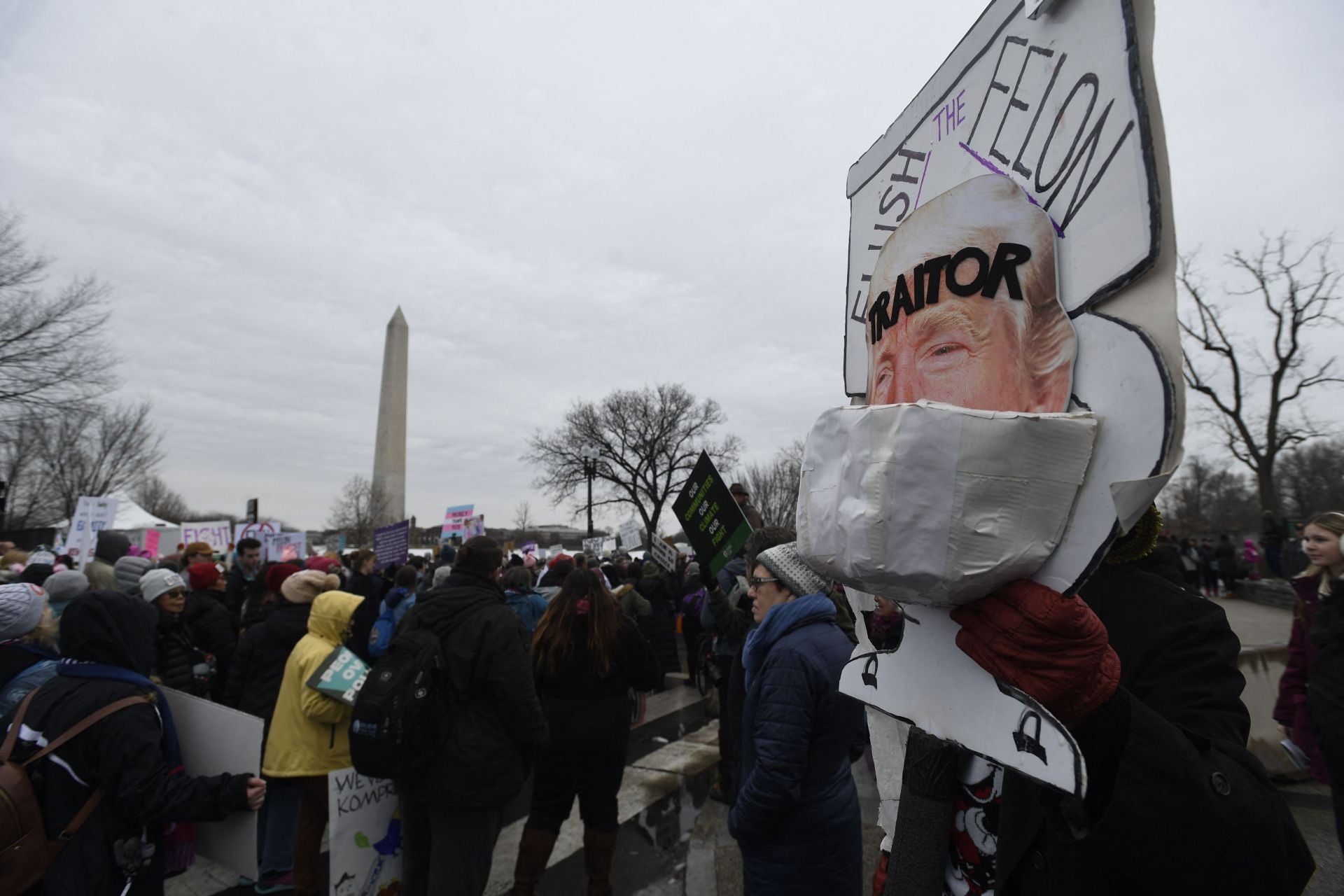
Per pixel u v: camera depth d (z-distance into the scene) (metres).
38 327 13.70
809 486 0.94
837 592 3.21
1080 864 0.98
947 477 0.73
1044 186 0.82
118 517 16.03
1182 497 31.48
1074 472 0.71
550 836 3.40
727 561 4.51
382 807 3.17
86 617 2.16
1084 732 0.78
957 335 0.92
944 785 1.21
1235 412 17.62
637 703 6.45
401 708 2.70
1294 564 16.34
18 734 2.05
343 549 19.70
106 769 2.06
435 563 10.66
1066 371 0.75
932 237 0.98
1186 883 0.82
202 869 4.07
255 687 3.92
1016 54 0.90
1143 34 0.68
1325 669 2.29
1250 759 0.91
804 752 2.16
